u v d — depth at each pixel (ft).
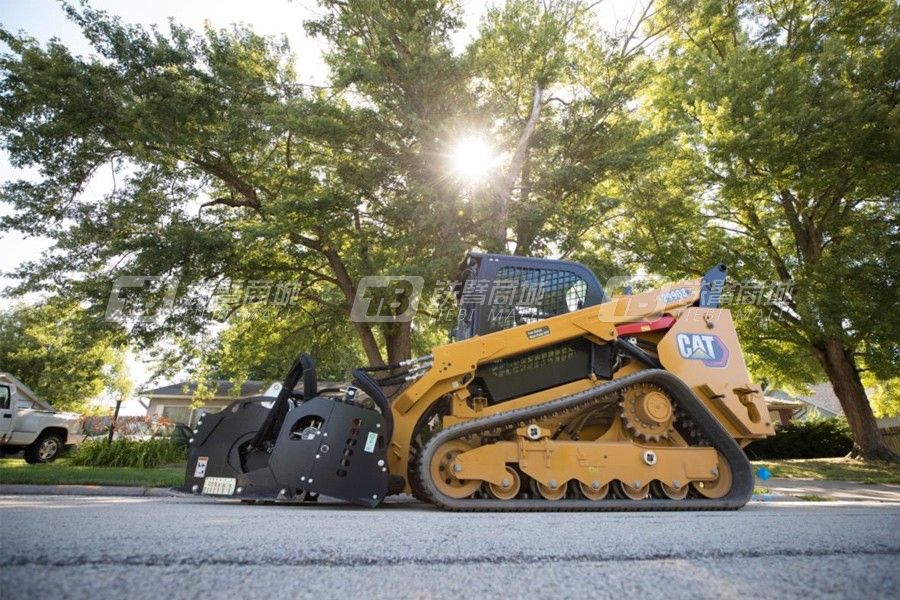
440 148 43.11
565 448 15.70
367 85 44.14
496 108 46.03
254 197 53.16
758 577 4.80
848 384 58.29
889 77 47.29
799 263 55.52
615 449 15.97
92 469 32.71
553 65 46.06
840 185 51.29
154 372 53.78
